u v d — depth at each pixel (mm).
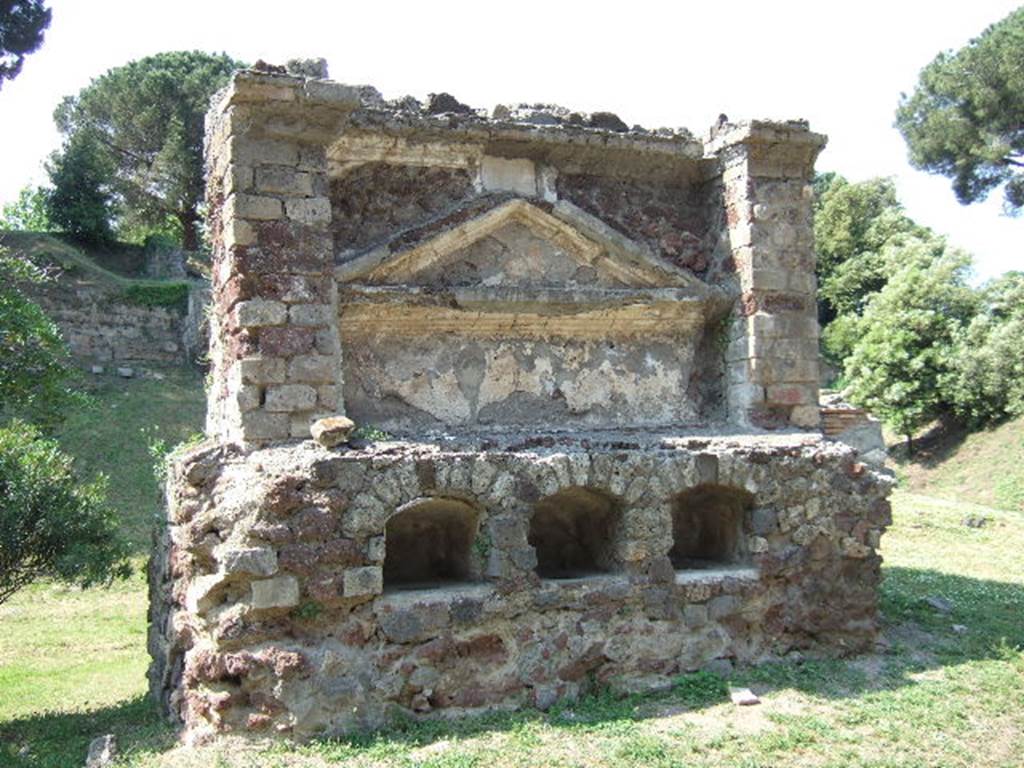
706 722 7938
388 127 9422
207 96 42219
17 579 10078
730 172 10773
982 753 7375
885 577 14016
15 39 31047
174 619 8477
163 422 26156
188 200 42281
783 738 7543
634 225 10922
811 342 10648
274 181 8500
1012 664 9539
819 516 9805
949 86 33188
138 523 19609
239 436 8266
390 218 9672
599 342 10516
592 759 7082
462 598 8125
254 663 7391
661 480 9078
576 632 8586
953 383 33062
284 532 7512
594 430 10094
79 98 42781
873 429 11125
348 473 7805
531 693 8312
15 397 14422
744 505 9734
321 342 8523
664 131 10977
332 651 7605
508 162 10250
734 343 10680
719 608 9234
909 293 34344
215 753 7148
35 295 30250
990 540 18719
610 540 9258
